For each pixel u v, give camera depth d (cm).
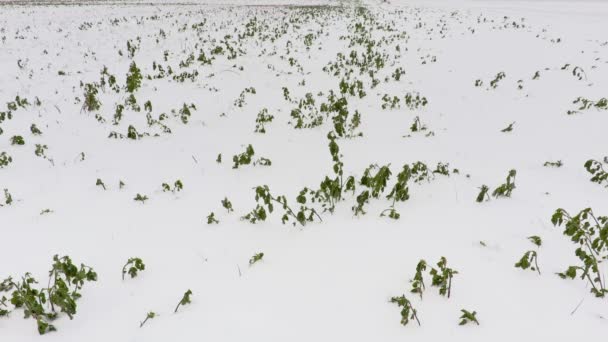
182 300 298
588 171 513
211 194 510
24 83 1025
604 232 311
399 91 1038
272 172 583
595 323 272
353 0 3562
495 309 288
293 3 3425
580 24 1761
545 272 328
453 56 1348
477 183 515
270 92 1052
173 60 1329
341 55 1388
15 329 282
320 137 745
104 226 430
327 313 290
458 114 836
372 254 364
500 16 2216
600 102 772
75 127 779
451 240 382
